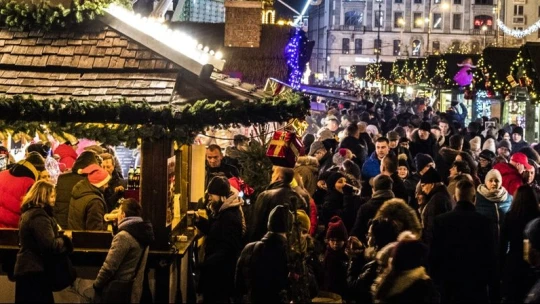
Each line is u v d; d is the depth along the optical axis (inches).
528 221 373.7
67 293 361.4
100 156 420.2
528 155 625.0
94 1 397.1
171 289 369.1
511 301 373.1
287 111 389.1
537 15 4138.8
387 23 4566.9
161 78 375.9
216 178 380.2
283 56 823.7
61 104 353.7
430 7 4544.8
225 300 373.1
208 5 1029.8
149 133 351.9
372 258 329.4
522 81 888.9
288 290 329.7
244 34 824.9
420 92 1988.2
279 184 392.8
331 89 1422.2
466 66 1203.2
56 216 373.1
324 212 441.1
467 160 525.7
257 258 329.4
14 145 518.3
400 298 266.8
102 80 377.1
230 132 608.7
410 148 697.6
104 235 360.2
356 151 632.4
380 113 1258.6
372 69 2273.6
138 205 341.1
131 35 390.3
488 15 4507.9
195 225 398.3
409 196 504.7
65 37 394.3
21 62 385.1
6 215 364.8
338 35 4566.9
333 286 381.1
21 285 331.6
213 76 396.2
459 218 341.1
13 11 398.0
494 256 341.7
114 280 329.7
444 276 341.1
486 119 1017.5
